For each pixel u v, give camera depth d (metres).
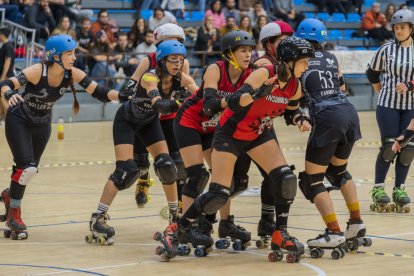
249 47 6.63
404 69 9.26
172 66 7.16
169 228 6.79
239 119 6.41
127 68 20.81
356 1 26.53
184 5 24.42
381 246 7.24
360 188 10.88
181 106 7.23
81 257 6.83
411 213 9.05
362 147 15.99
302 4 26.00
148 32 20.95
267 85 6.10
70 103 21.08
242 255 6.98
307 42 6.29
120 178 7.42
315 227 8.09
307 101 7.03
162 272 6.27
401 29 9.30
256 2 23.48
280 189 6.55
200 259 6.80
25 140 7.76
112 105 21.55
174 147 8.20
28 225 8.33
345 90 7.45
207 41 21.91
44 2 20.75
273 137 6.70
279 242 6.63
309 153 6.88
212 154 6.57
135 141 8.41
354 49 25.06
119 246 7.31
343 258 6.77
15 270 6.30
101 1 23.55
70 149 15.46
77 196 10.20
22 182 7.67
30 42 20.55
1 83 7.40
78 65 20.22
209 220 7.30
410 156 9.07
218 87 6.74
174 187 7.73
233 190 7.18
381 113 9.37
